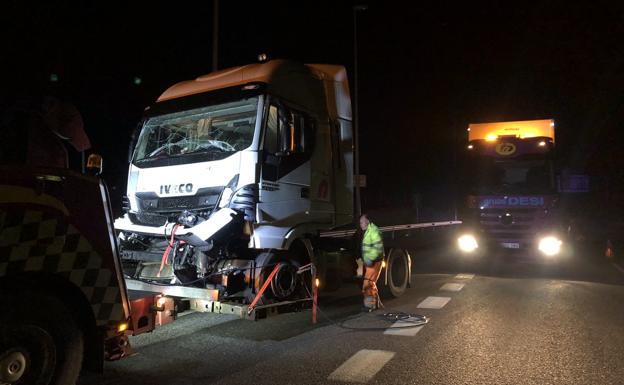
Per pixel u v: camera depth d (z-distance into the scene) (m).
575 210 17.25
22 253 3.73
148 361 5.64
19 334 3.74
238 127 6.61
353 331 7.00
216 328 7.20
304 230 7.12
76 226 4.07
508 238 14.05
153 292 5.68
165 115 7.31
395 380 5.02
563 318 7.64
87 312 4.25
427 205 35.50
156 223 6.64
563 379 5.04
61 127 4.91
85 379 5.03
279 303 6.48
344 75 8.40
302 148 7.00
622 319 7.56
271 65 6.91
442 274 12.67
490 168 14.40
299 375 5.16
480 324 7.31
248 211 6.16
